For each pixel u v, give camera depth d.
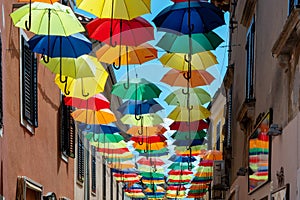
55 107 11.42
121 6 6.40
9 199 7.73
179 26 6.71
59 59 7.88
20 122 8.45
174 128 9.72
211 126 9.95
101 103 10.05
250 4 9.45
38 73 9.82
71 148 13.10
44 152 10.34
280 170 6.56
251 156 9.09
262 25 8.34
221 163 13.81
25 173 8.80
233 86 13.03
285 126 6.32
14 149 8.07
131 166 13.02
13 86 8.03
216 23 6.71
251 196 9.27
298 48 5.72
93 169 17.88
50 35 7.20
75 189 14.10
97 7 6.45
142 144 10.87
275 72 7.03
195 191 16.03
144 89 9.49
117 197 26.59
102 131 11.26
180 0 6.69
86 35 8.50
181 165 12.91
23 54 8.61
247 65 10.10
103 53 7.58
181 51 7.05
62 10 7.01
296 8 5.19
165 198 19.48
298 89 5.67
